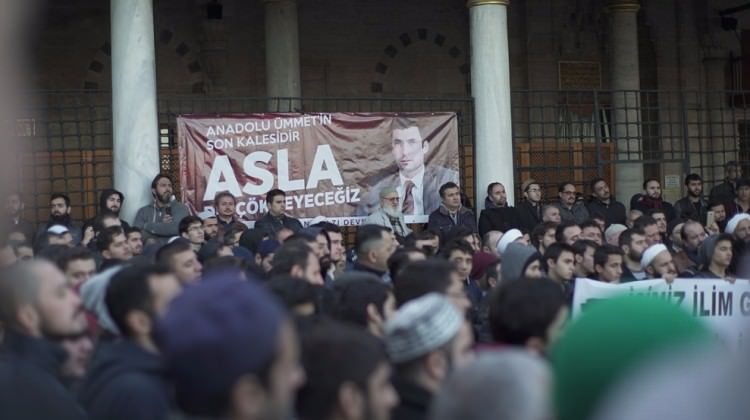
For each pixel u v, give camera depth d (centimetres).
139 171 1473
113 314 507
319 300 664
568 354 221
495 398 248
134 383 471
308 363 348
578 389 216
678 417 196
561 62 2283
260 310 270
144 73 1481
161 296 504
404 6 2197
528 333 490
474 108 1694
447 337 446
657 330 215
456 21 2223
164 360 279
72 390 539
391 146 1652
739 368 199
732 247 1120
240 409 265
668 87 2359
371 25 2180
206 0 2073
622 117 2223
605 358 214
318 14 2148
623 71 2205
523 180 2203
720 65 2394
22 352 509
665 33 2358
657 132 2328
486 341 808
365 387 346
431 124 1672
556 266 973
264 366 266
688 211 1783
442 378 446
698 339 212
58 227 1189
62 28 1978
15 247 1010
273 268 771
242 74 2103
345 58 2164
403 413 441
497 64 1684
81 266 800
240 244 1322
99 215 1366
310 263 775
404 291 602
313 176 1616
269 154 1597
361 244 953
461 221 1597
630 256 1143
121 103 1479
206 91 2080
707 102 2367
